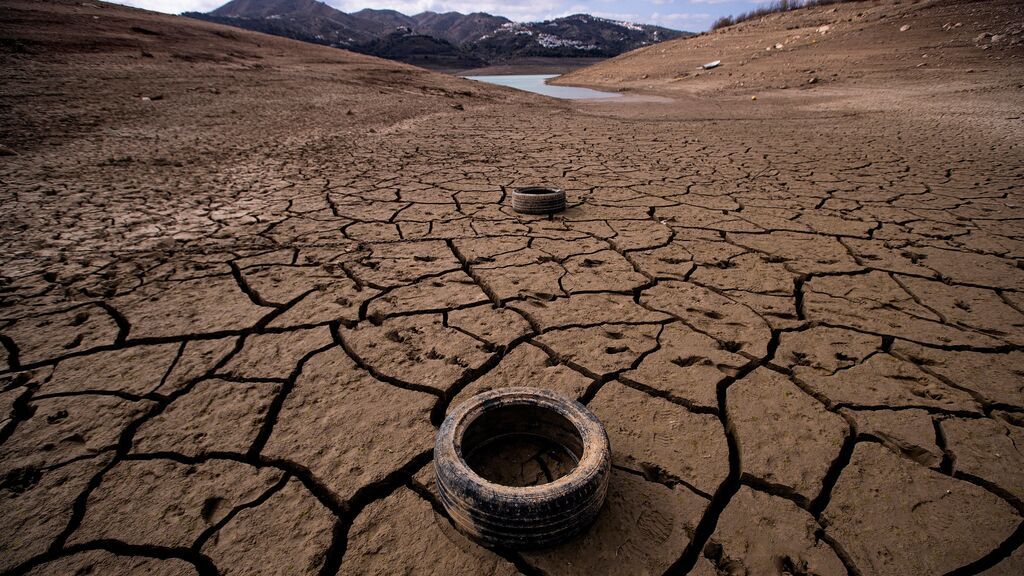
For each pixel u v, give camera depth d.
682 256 3.52
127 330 2.45
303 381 2.11
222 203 4.62
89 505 1.52
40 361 2.19
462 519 1.38
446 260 3.41
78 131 7.73
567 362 2.27
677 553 1.40
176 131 8.30
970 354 2.32
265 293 2.87
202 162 6.26
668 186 5.55
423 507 1.54
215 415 1.90
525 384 2.11
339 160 6.68
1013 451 1.74
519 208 4.46
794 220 4.32
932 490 1.60
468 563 1.37
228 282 3.01
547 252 3.58
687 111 14.41
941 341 2.43
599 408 1.97
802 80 19.39
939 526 1.48
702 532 1.48
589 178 5.93
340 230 3.97
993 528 1.47
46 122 8.09
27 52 14.09
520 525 1.32
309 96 13.81
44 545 1.40
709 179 5.89
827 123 10.93
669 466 1.69
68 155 6.29
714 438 1.82
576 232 4.01
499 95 19.36
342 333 2.47
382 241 3.75
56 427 1.82
